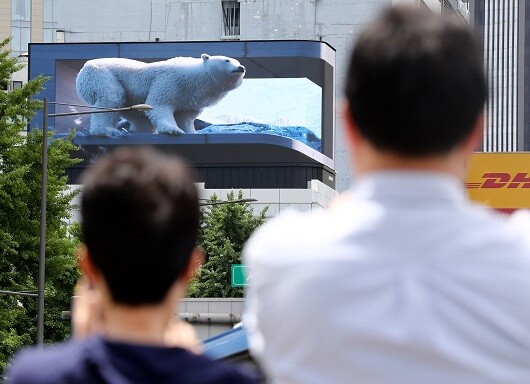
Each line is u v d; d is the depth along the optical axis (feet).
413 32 11.12
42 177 132.05
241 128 355.77
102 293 11.28
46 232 140.46
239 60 358.64
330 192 363.56
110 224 11.02
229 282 247.70
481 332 10.70
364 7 396.16
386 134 11.17
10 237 136.05
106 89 353.72
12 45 422.82
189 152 355.36
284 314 10.96
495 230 10.94
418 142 11.14
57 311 179.22
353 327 10.73
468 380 10.68
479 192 147.74
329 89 362.33
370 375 10.73
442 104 11.05
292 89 356.59
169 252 11.13
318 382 10.87
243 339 22.07
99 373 10.55
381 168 11.33
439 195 11.12
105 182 11.13
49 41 422.82
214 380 10.74
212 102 355.97
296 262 10.96
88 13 406.21
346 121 11.58
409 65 11.02
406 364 10.69
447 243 10.87
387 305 10.76
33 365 10.61
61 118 355.36
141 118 356.18
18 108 140.56
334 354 10.80
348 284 10.81
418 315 10.67
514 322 10.70
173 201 11.17
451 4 539.70
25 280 140.97
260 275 11.12
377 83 11.09
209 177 355.97
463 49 11.12
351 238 10.96
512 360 10.73
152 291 11.16
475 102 11.13
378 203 11.14
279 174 355.97
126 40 405.80
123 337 11.18
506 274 10.75
